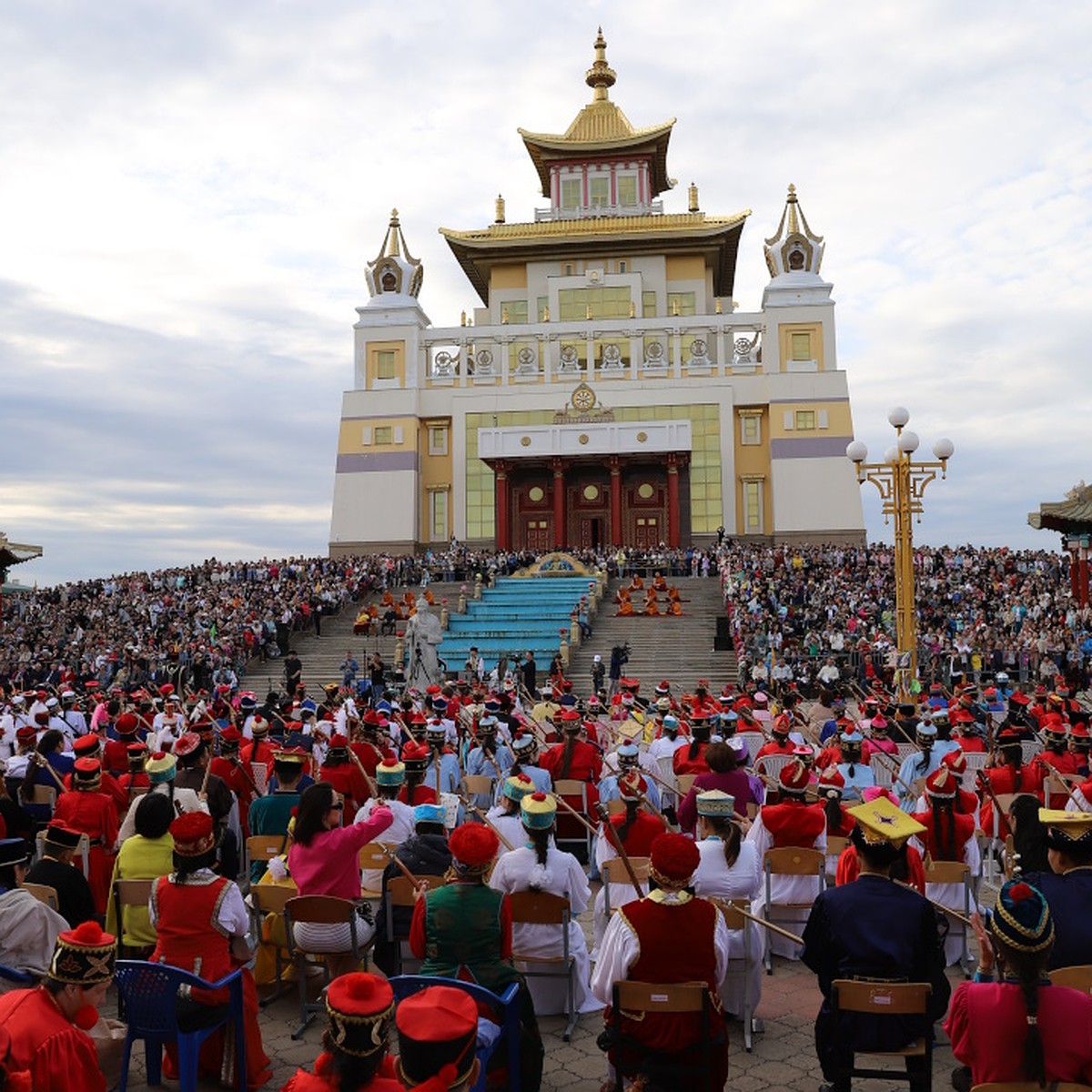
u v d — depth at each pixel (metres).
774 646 42.69
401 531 76.38
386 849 10.85
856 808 7.34
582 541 74.75
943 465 28.33
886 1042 6.93
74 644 47.72
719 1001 7.33
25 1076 5.05
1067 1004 5.64
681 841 7.21
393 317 79.00
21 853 8.04
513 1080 7.44
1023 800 9.34
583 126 87.81
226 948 8.20
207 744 13.79
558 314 80.06
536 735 17.72
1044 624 43.34
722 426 74.88
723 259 87.69
